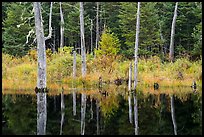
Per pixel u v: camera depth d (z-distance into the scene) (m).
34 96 19.00
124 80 26.78
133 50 34.47
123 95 20.34
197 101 17.47
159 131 10.95
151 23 34.53
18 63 30.67
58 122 12.19
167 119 12.90
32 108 14.98
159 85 25.22
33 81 25.97
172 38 33.00
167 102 17.19
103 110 14.88
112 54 32.41
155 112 14.40
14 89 22.16
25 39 34.62
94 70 28.94
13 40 33.97
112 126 11.68
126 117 13.32
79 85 25.70
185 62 29.69
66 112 14.26
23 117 12.99
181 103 16.84
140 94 20.86
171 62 30.48
